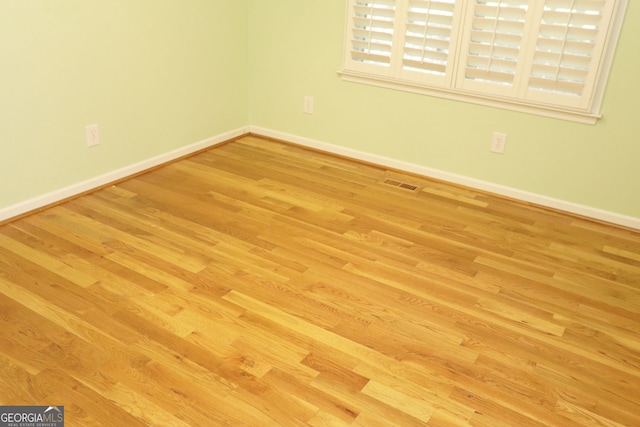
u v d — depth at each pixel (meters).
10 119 2.53
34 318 2.00
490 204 3.12
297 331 2.01
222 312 2.09
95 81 2.86
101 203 2.88
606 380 1.86
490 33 2.92
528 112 2.97
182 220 2.75
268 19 3.63
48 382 1.73
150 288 2.21
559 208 3.07
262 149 3.78
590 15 2.66
